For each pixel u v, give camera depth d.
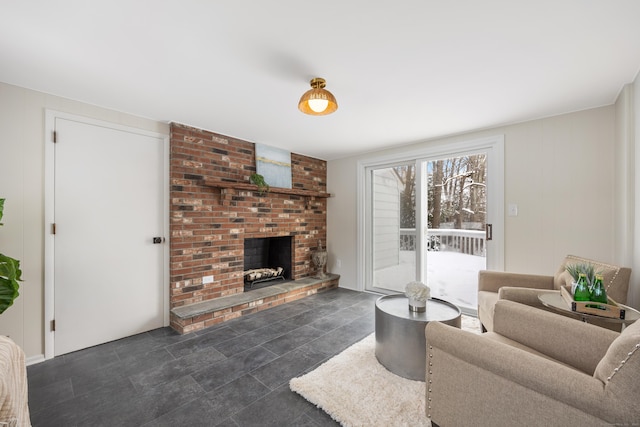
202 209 3.14
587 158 2.55
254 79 2.04
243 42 1.61
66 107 2.35
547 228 2.75
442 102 2.44
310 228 4.43
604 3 1.30
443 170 4.04
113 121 2.60
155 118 2.83
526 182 2.87
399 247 4.04
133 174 2.72
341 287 4.52
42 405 1.68
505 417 1.13
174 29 1.49
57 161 2.30
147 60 1.79
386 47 1.67
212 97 2.34
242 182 3.52
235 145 3.45
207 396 1.76
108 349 2.41
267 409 1.64
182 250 2.97
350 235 4.43
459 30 1.51
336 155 4.41
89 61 1.80
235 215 3.44
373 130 3.18
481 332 2.51
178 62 1.82
